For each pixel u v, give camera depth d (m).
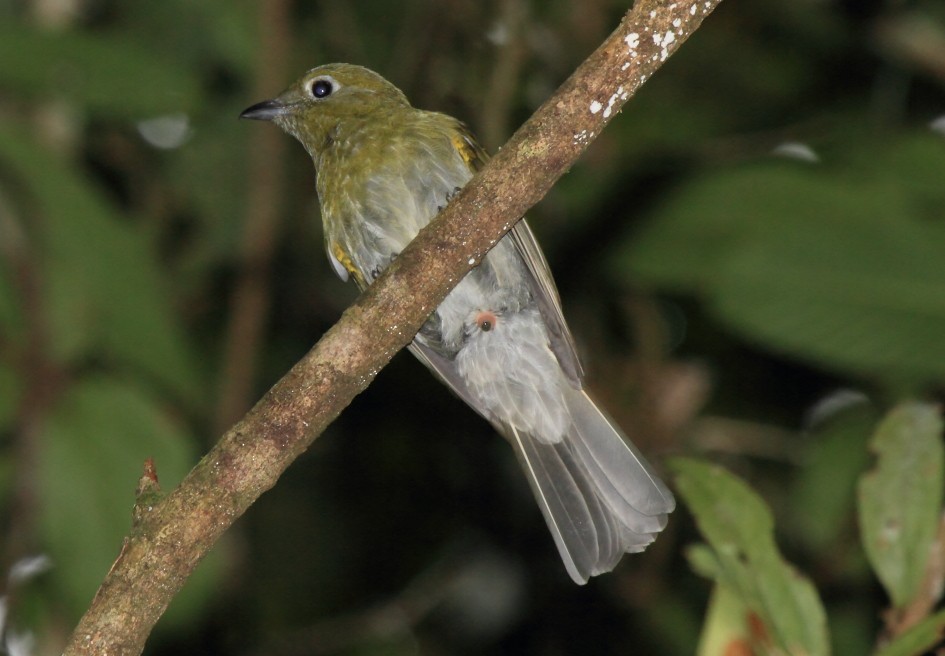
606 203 12.66
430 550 14.91
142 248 9.69
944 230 8.43
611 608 14.27
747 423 12.72
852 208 9.63
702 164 12.35
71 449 9.25
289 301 14.49
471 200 5.48
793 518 12.20
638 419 12.29
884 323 8.33
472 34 12.14
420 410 15.22
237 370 11.73
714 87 13.34
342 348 5.41
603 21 12.64
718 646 5.92
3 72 9.67
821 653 5.89
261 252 11.90
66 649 4.98
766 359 13.83
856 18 13.13
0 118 9.56
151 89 9.91
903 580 5.98
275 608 14.41
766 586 6.02
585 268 12.79
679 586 13.07
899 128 12.33
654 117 13.21
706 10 5.43
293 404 5.32
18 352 9.34
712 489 6.23
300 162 13.70
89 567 9.18
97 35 9.86
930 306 8.29
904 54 12.81
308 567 14.59
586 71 5.44
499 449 15.02
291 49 13.40
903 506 6.08
